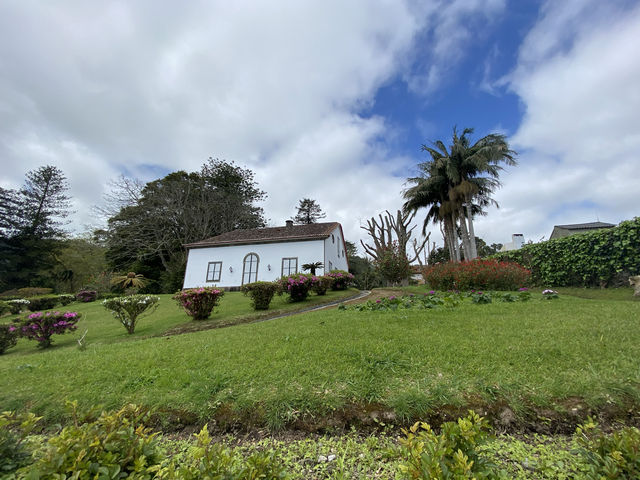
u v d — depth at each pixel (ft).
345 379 9.76
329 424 8.19
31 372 13.15
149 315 35.78
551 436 7.19
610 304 19.06
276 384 9.84
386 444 6.81
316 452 7.36
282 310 30.53
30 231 95.50
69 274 95.71
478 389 8.58
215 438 8.21
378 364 10.67
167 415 9.06
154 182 98.89
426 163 67.82
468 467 4.13
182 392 9.98
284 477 5.08
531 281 38.34
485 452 6.72
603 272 29.45
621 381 8.46
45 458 4.41
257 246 65.72
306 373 10.45
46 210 99.19
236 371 11.04
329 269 65.31
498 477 4.54
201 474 4.39
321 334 15.14
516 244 110.22
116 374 11.91
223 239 71.31
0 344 23.84
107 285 81.61
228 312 32.07
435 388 8.67
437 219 73.05
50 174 102.12
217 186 111.04
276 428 8.25
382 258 56.59
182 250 93.86
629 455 4.40
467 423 4.91
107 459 4.61
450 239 67.05
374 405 8.47
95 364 13.42
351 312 21.80
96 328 30.91
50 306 54.34
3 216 91.09
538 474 6.08
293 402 8.85
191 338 17.78
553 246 35.29
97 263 101.60
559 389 8.30
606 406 7.73
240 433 8.33
